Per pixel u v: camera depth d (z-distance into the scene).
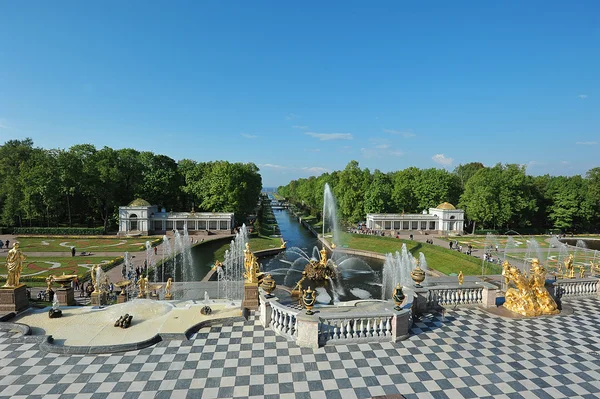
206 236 86.06
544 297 23.20
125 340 18.09
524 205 98.44
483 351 17.52
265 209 199.38
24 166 86.88
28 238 77.31
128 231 87.81
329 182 136.12
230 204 99.94
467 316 22.33
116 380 14.62
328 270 50.16
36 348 17.50
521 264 56.66
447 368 15.80
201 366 15.82
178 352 17.20
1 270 46.09
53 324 20.41
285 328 19.17
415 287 23.53
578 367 16.09
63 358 16.52
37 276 42.56
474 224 101.56
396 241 78.81
